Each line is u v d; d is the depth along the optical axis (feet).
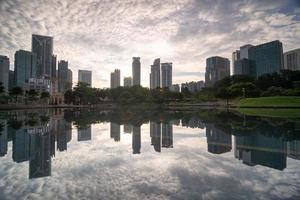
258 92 318.86
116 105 418.72
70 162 32.86
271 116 118.52
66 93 485.56
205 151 39.78
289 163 30.91
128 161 33.12
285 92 293.43
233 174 26.09
